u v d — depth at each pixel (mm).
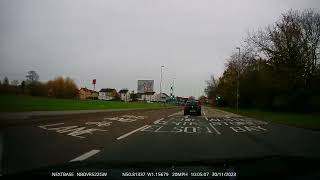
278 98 54688
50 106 38875
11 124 18906
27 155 9516
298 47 50812
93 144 12344
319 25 51062
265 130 20766
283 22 52625
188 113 41500
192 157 9547
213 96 127125
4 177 4723
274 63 52375
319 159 6098
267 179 4520
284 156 6473
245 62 67250
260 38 54250
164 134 16641
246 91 66188
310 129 22266
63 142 12594
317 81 49906
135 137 15031
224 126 23469
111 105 59688
